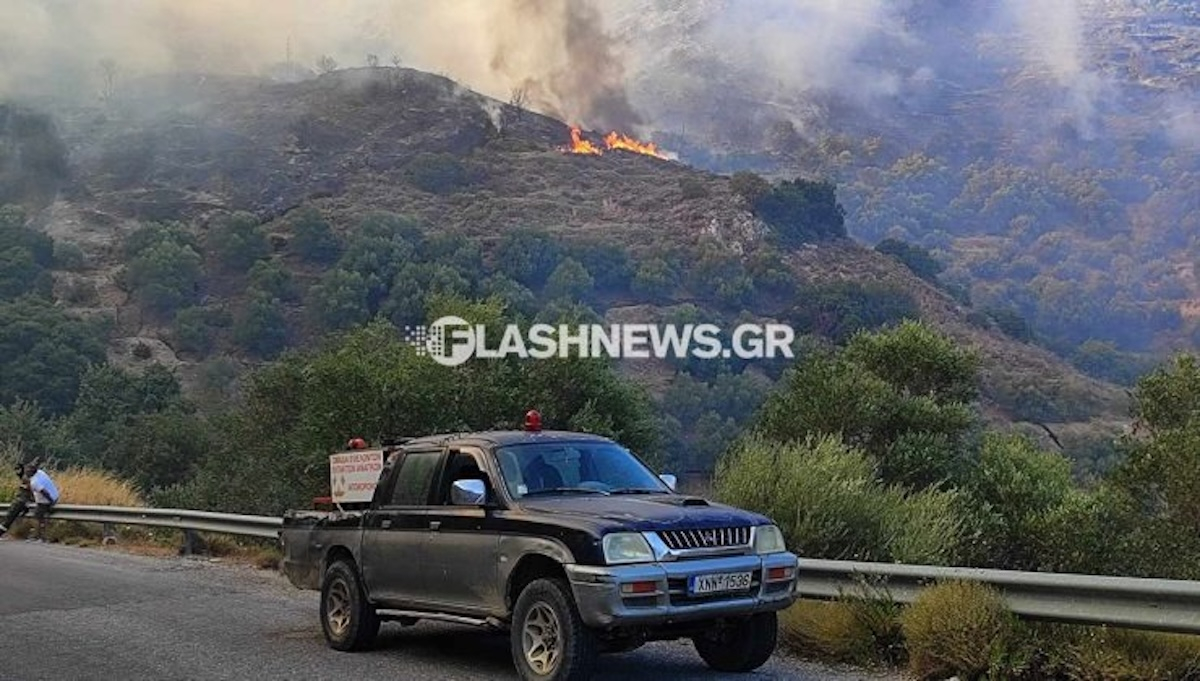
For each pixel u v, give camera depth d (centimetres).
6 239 16412
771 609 845
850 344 2530
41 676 940
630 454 1003
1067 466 2291
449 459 979
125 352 14050
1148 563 1647
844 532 1341
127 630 1171
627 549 802
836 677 890
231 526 1870
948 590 880
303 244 16950
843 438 2169
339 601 1061
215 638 1123
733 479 1430
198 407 9394
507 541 870
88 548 2153
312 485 2086
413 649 1062
